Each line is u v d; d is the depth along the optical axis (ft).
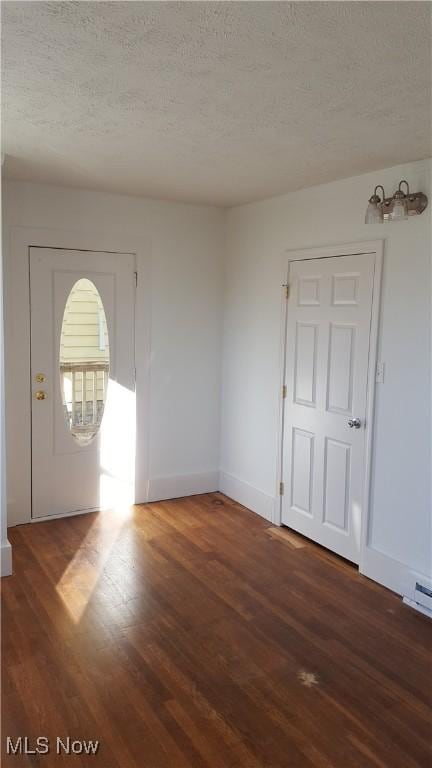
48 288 13.11
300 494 13.25
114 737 7.11
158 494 15.35
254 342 14.47
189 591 10.73
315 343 12.48
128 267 14.05
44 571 11.31
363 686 8.18
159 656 8.73
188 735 7.18
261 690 8.04
